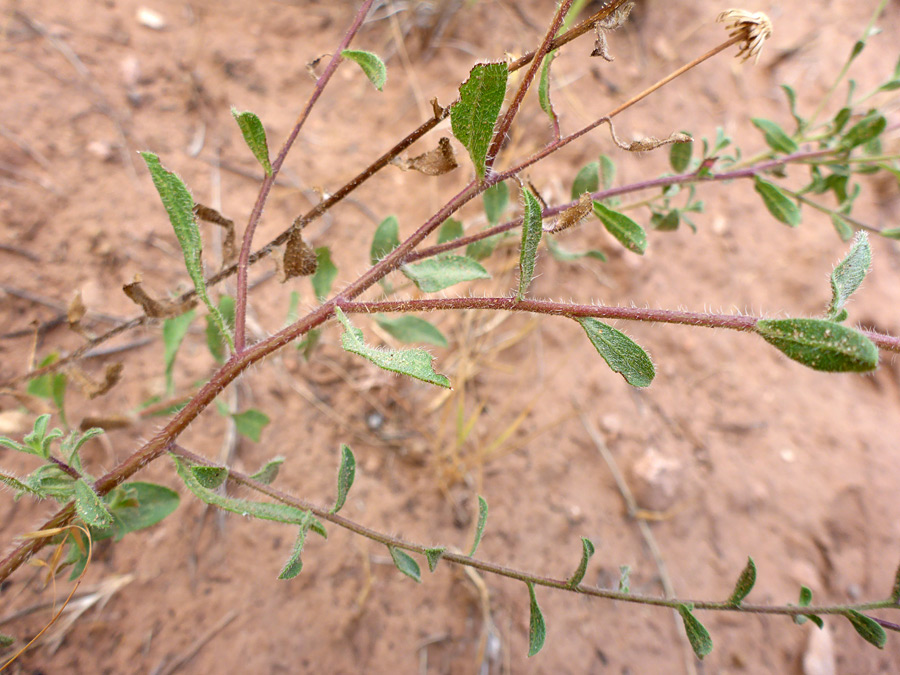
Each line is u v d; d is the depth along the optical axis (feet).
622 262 1.08
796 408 1.05
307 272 0.52
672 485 0.94
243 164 1.03
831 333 0.31
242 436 0.84
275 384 0.89
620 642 0.83
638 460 0.95
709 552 0.92
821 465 1.01
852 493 0.99
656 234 1.13
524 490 0.90
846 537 0.96
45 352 0.80
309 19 1.20
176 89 1.04
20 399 0.64
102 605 0.70
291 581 0.77
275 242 0.55
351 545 0.81
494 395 0.97
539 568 0.85
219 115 1.06
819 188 0.69
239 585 0.75
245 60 1.12
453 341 1.00
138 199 0.93
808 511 0.97
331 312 0.43
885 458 1.03
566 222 0.41
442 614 0.80
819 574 0.93
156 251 0.91
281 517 0.42
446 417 0.88
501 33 1.26
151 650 0.70
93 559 0.72
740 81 1.30
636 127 1.19
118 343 0.83
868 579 0.94
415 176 1.11
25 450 0.42
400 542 0.45
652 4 1.33
